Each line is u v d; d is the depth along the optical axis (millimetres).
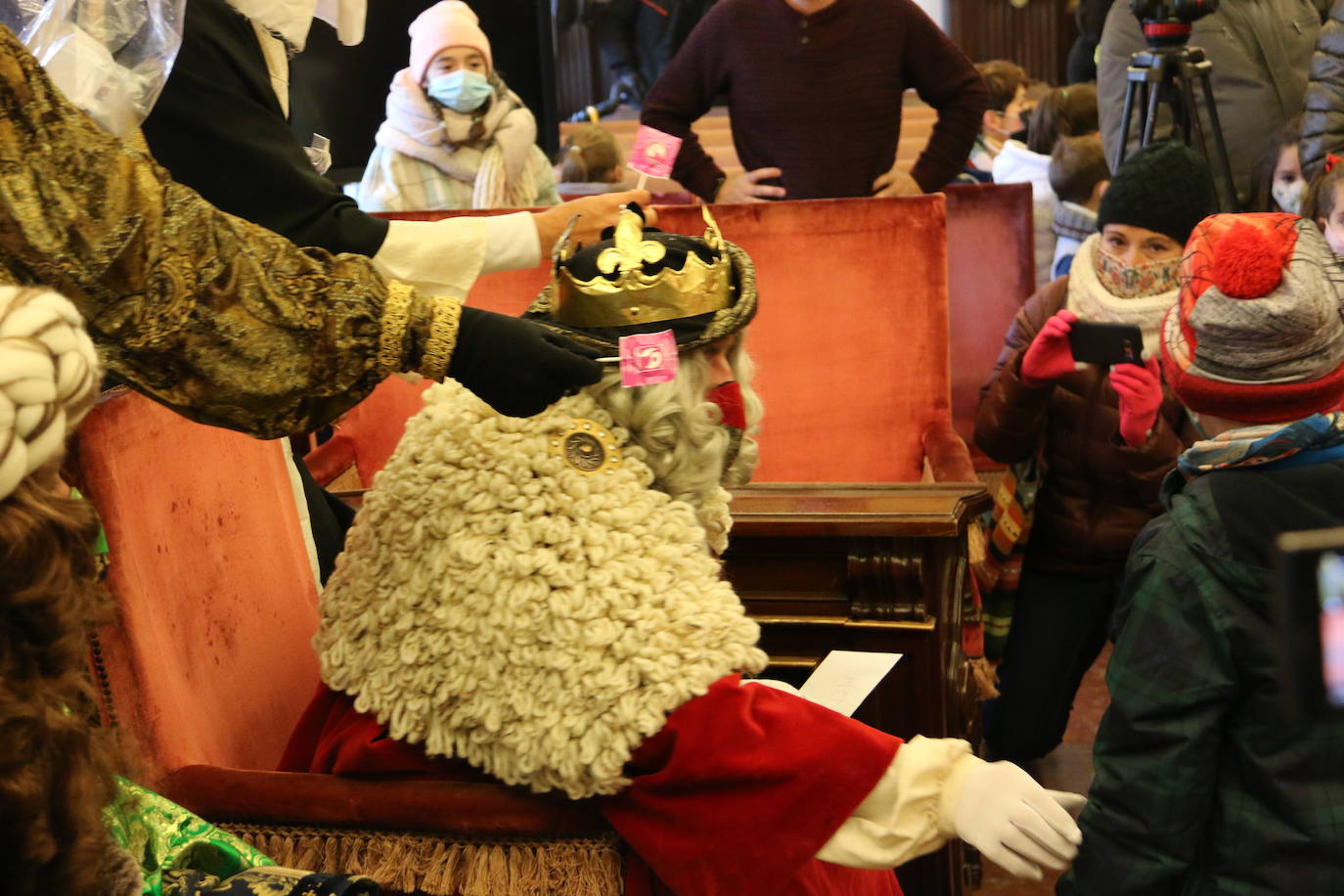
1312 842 1294
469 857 1277
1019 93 5199
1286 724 1286
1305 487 1291
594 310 1273
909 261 2639
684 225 2650
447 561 1211
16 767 693
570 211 1617
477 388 1124
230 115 1427
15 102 1055
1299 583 458
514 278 2654
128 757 964
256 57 1508
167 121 1403
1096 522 2424
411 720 1255
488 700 1190
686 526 1233
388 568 1276
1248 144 3424
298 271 1103
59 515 722
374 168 3424
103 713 1347
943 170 3277
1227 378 1354
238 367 1089
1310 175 2781
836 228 2627
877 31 3096
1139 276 2314
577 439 1235
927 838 1155
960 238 3365
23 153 1055
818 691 1537
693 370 1278
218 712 1501
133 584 1348
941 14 10133
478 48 3336
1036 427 2328
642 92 8633
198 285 1077
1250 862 1334
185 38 1398
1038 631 2494
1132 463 2340
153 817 1024
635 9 8484
